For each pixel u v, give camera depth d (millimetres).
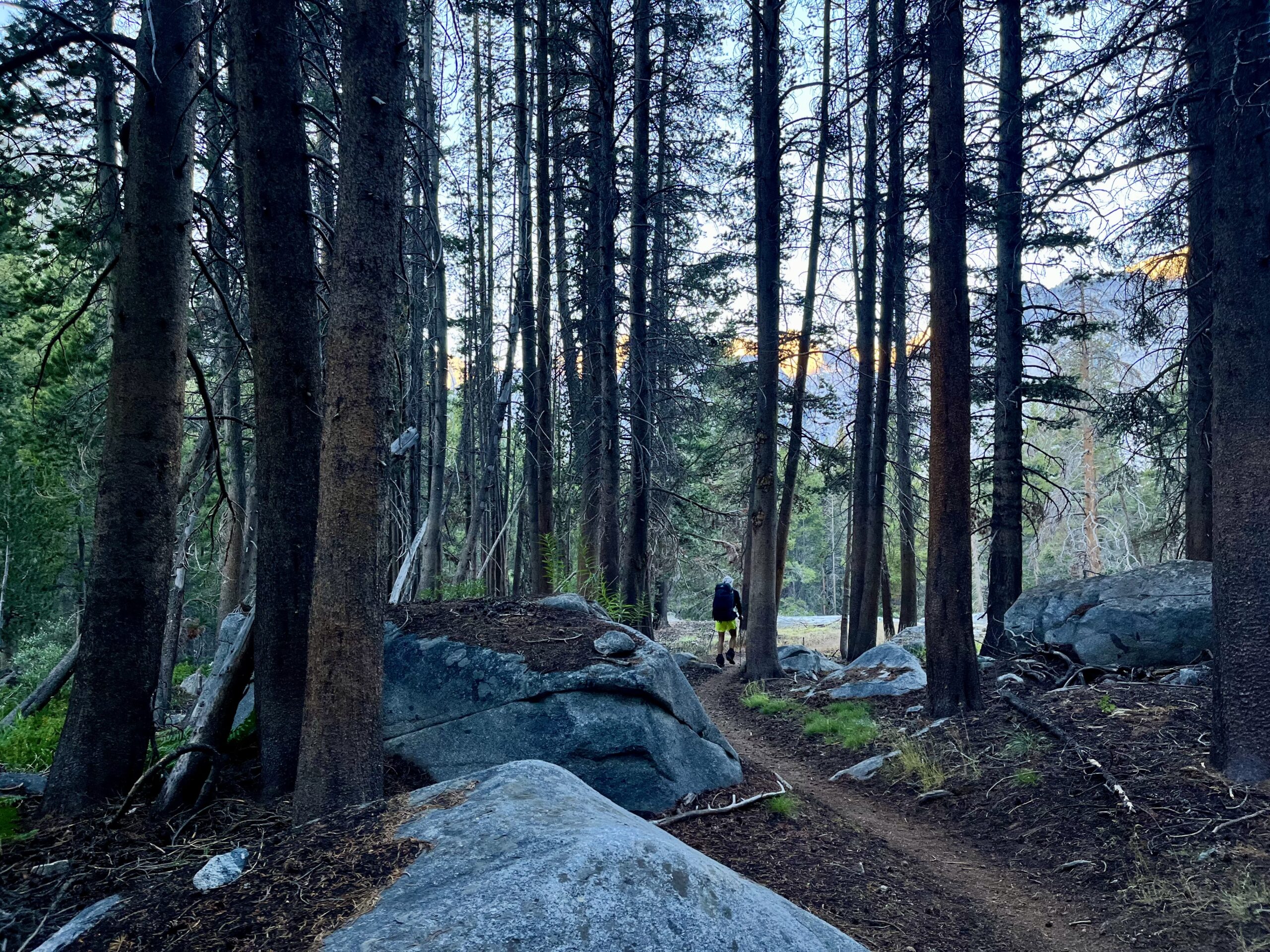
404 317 7777
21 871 3912
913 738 8500
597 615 7785
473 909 2379
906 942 4453
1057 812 6324
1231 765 5977
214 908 2717
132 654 5012
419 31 12664
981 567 42625
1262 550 5992
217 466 6844
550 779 3484
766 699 11984
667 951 2408
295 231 5445
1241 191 6160
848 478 20500
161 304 5164
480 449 21078
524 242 15586
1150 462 13297
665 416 19406
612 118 14508
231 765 5609
